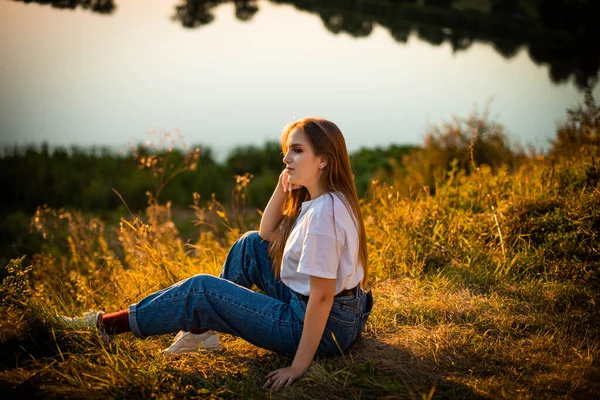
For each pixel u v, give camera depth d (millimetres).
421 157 8438
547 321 3061
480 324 3047
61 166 11203
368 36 34000
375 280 3775
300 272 2439
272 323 2607
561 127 6496
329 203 2500
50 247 6289
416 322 3098
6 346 2729
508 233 4047
